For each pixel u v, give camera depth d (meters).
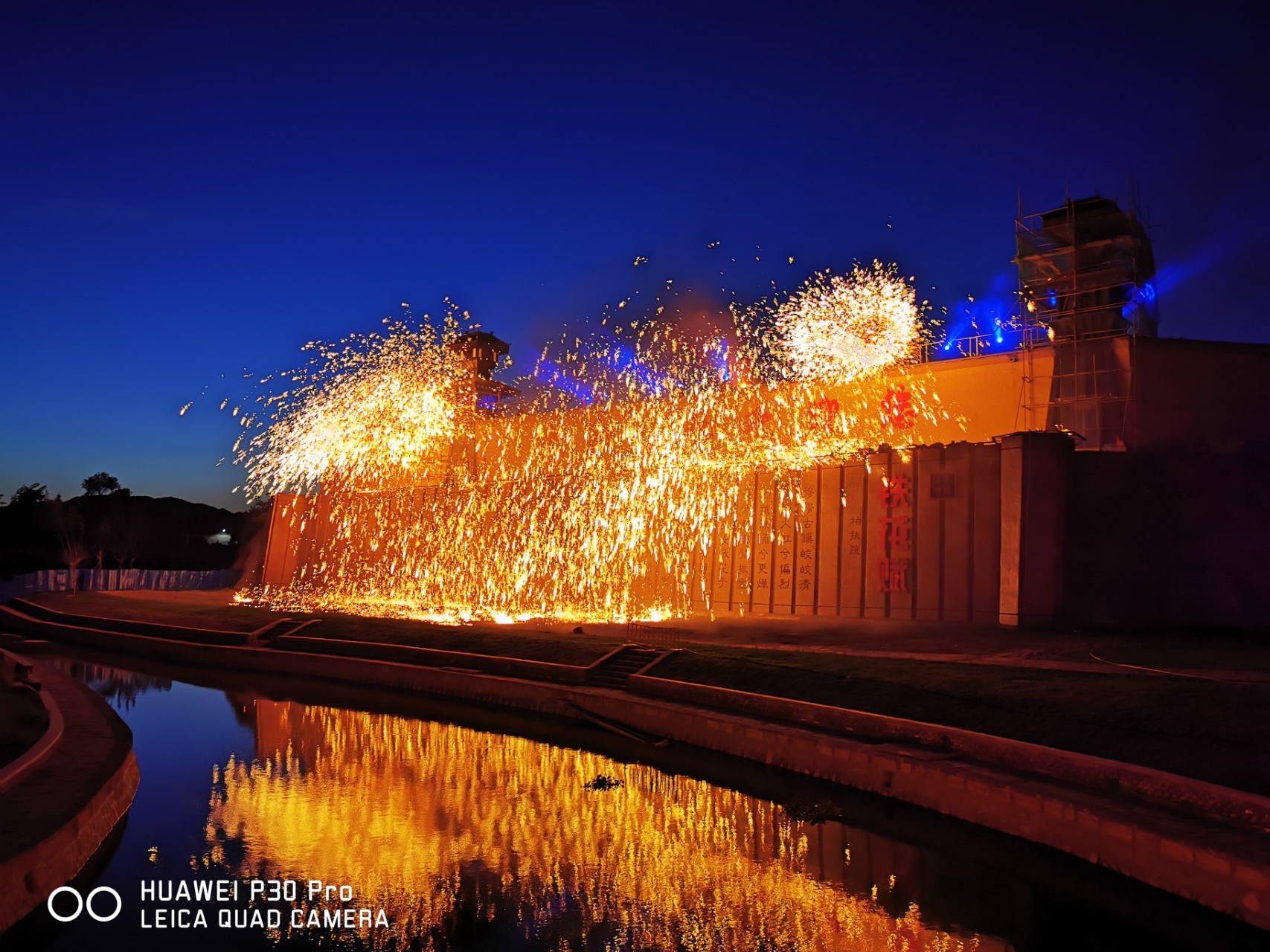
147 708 30.81
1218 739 14.82
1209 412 31.36
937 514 31.50
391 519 52.69
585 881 14.36
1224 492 27.55
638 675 27.38
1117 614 27.48
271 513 60.16
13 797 14.59
